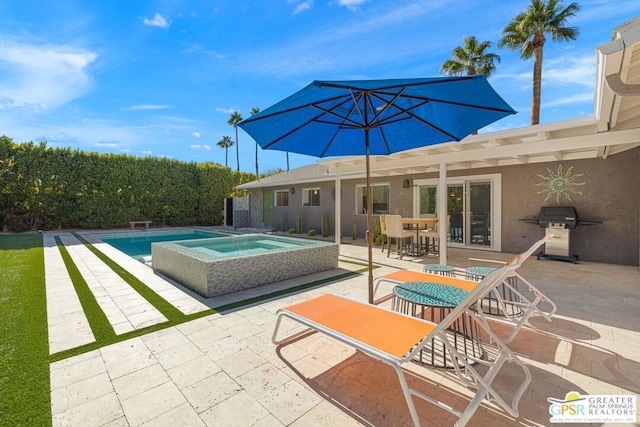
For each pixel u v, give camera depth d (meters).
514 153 6.32
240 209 18.89
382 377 2.73
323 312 3.02
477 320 2.65
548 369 2.83
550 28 14.03
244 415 2.25
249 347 3.25
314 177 13.79
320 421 2.20
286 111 3.19
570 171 8.20
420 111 3.66
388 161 8.45
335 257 7.16
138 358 3.02
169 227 18.75
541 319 3.99
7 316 4.08
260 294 5.12
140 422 2.16
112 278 6.12
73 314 4.16
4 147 13.87
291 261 6.19
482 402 2.41
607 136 5.39
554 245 8.04
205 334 3.56
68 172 15.37
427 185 11.10
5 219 14.26
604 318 4.01
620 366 2.86
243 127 3.53
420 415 2.26
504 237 9.38
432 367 2.86
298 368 2.87
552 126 5.54
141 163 17.55
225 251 7.63
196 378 2.69
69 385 2.57
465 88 2.79
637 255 7.32
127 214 17.08
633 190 7.38
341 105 3.60
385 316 2.92
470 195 10.09
